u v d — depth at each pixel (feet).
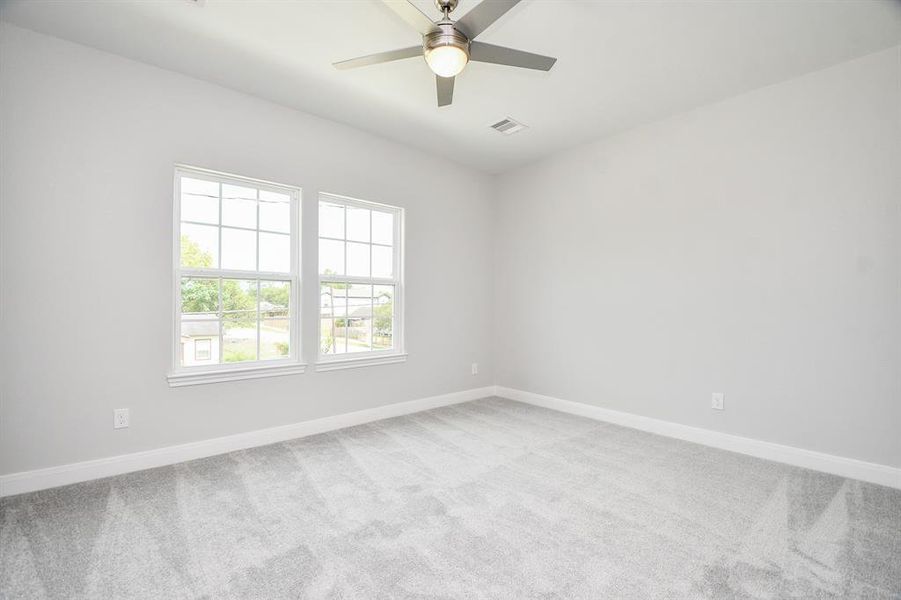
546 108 10.77
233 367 9.89
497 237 16.11
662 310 11.45
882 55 8.23
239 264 10.27
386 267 13.23
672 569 5.54
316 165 11.30
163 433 8.99
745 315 9.98
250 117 10.18
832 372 8.80
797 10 7.04
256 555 5.80
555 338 14.14
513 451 9.94
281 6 7.09
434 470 8.78
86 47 8.21
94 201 8.27
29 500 7.31
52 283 7.87
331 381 11.63
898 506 7.27
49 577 5.30
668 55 8.38
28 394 7.66
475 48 6.49
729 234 10.23
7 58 7.50
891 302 8.14
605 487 8.01
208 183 9.90
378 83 9.63
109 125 8.44
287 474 8.54
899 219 8.07
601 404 12.83
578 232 13.50
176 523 6.61
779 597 5.03
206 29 7.71
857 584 5.27
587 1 6.84
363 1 6.96
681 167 11.05
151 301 8.87
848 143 8.61
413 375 13.62
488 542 6.15
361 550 5.93
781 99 9.44
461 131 12.30
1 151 7.45
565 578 5.35
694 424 10.80
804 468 9.01
